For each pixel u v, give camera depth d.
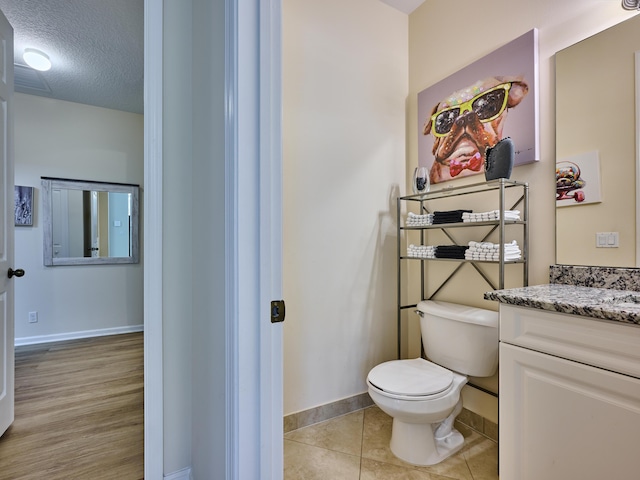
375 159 2.14
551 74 1.51
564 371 1.01
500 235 1.50
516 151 1.62
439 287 2.06
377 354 2.14
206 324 1.12
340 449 1.66
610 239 1.32
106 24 2.28
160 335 1.37
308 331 1.89
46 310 3.42
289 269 1.83
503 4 1.71
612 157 1.32
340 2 2.02
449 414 1.54
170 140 1.40
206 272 1.11
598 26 1.36
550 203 1.51
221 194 0.88
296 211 1.85
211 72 1.03
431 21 2.12
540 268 1.54
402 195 2.25
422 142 2.15
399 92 2.25
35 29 2.32
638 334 0.86
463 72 1.89
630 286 1.26
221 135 0.88
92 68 2.85
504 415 1.19
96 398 2.21
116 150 3.78
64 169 3.51
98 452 1.64
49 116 3.44
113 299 3.75
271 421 0.79
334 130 1.98
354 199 2.06
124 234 3.82
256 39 0.77
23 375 2.59
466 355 1.62
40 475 1.48
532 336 1.11
